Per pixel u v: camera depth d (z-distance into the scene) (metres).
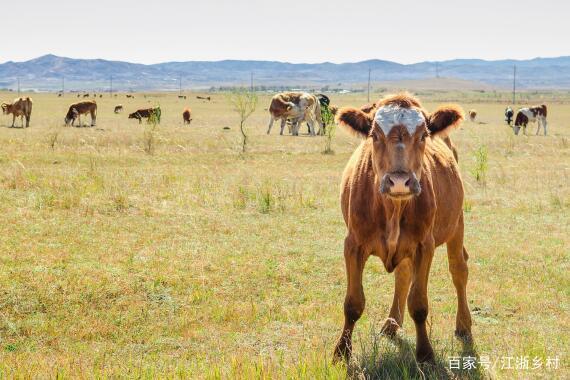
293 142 34.47
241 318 8.92
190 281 10.27
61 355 7.58
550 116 79.19
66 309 8.91
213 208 16.11
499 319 9.16
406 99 6.58
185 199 16.77
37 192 16.53
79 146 28.42
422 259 6.89
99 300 9.26
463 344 7.96
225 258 11.67
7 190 16.64
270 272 10.95
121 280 9.98
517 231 14.67
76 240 12.27
